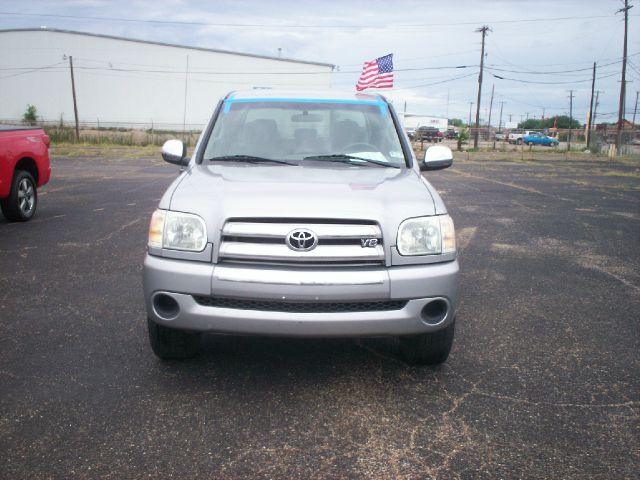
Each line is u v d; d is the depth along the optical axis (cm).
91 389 354
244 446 297
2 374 372
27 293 541
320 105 489
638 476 277
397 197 360
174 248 342
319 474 275
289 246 330
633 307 540
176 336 373
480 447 301
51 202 1126
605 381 381
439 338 372
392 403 346
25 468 274
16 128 898
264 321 329
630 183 1844
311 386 365
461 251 766
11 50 7438
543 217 1073
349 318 330
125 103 7712
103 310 497
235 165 424
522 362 409
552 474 278
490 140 7925
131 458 284
